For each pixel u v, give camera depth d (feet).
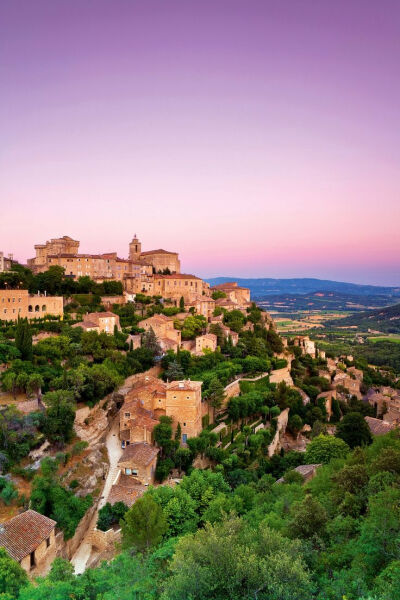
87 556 197.67
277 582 104.42
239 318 535.60
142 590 124.88
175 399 286.05
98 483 235.61
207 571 111.45
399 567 103.76
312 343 623.77
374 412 464.65
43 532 166.09
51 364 309.01
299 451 330.75
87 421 275.59
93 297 467.52
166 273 613.11
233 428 336.08
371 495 145.89
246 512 195.72
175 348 410.72
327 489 188.14
